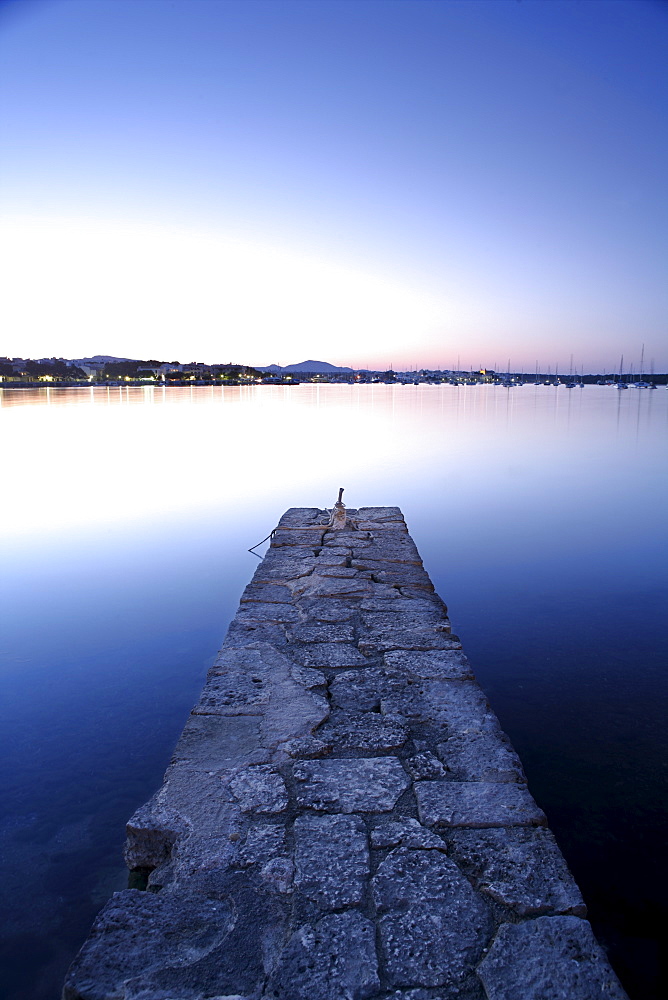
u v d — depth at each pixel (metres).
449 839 3.12
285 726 4.19
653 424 38.25
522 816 3.30
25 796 4.60
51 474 19.41
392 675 4.97
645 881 3.87
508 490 16.77
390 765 3.76
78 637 7.47
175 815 3.32
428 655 5.36
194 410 52.38
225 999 2.31
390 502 15.38
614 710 5.78
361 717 4.32
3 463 21.45
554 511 14.17
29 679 6.41
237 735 4.09
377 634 5.83
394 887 2.82
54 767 4.95
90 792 4.65
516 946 2.53
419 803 3.39
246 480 18.62
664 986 3.21
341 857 3.00
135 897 2.78
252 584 7.55
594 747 5.21
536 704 5.89
